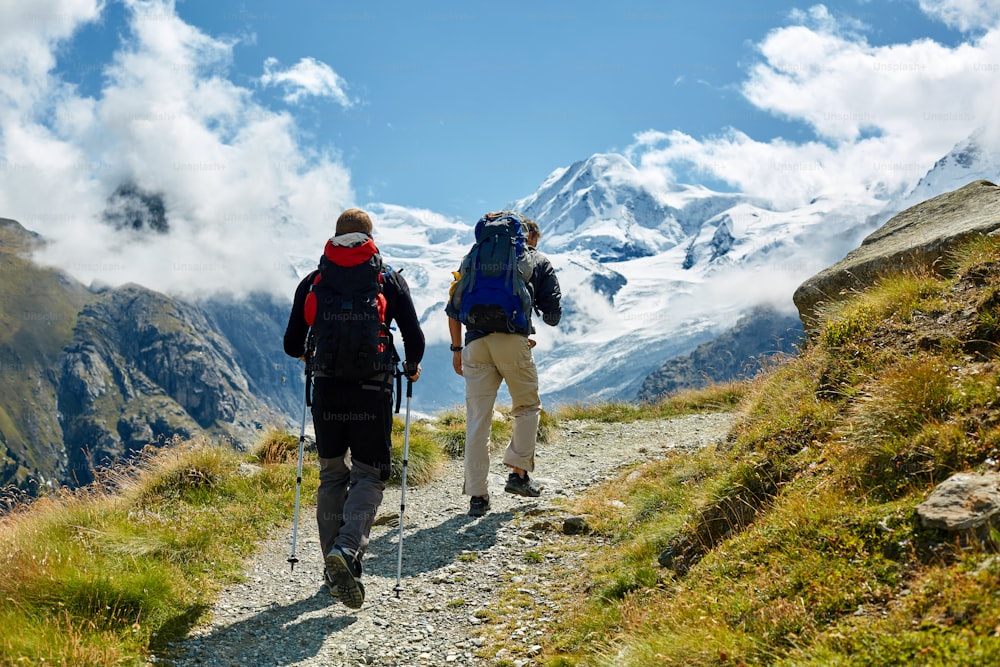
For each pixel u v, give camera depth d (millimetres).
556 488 10461
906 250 9008
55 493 9375
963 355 6211
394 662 5781
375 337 6258
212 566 7676
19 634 5445
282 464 11273
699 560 6113
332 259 6383
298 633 6309
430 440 12742
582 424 16156
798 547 5109
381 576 7551
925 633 3787
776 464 6500
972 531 4332
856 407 6215
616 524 8242
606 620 5773
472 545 8242
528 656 5676
